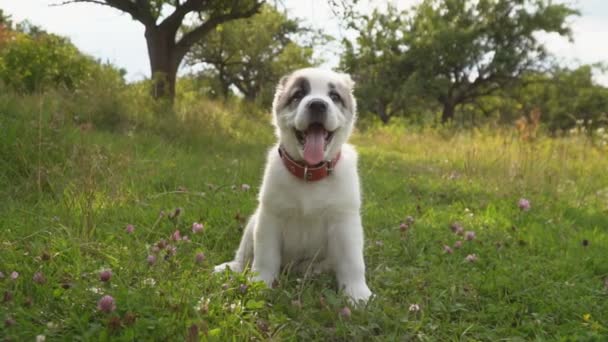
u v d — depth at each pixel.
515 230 1.63
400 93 12.78
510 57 12.41
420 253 1.39
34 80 3.74
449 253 1.38
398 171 3.05
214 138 3.42
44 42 4.16
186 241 1.29
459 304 1.10
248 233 1.32
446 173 2.83
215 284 1.08
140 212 1.56
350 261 1.19
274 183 1.22
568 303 1.13
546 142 3.74
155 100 3.98
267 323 0.98
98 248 1.21
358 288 1.15
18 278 1.03
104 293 0.97
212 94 10.75
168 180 2.03
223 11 5.18
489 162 2.89
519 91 13.27
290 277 1.25
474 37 12.58
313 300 1.09
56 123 2.09
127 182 1.85
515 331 1.03
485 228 1.65
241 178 2.21
